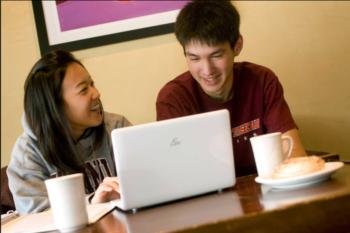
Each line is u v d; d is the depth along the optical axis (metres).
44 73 1.85
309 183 1.10
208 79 1.62
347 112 2.27
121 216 1.19
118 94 2.36
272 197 1.04
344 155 2.28
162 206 1.20
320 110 2.29
